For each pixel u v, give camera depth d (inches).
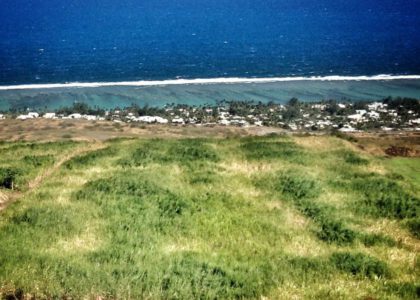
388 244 475.8
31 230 453.7
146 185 629.9
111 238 438.0
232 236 469.7
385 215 577.3
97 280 320.8
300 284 348.8
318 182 695.1
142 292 312.5
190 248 424.2
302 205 591.2
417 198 638.5
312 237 486.3
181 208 544.1
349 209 591.2
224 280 342.3
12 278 322.7
